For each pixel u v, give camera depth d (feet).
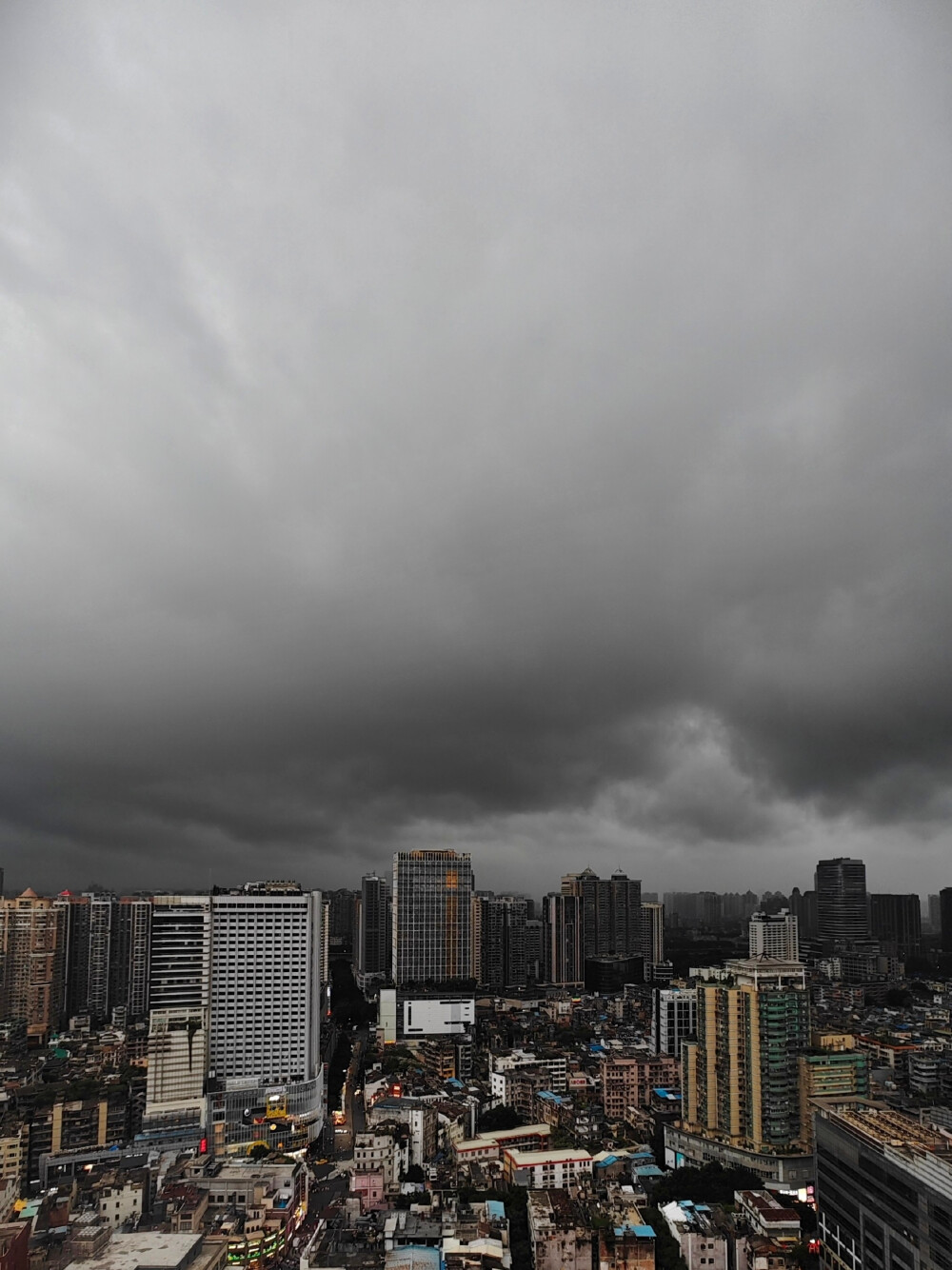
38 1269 626.64
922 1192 549.54
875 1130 634.43
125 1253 651.25
